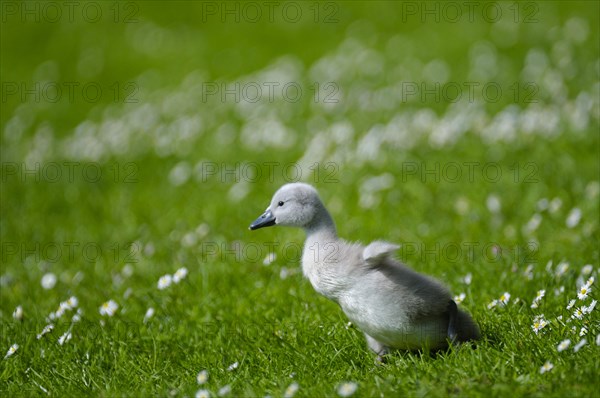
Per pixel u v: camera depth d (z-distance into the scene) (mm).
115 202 17609
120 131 23094
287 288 10828
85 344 9492
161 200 17250
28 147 24281
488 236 12164
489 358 7289
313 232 8742
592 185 12766
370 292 7684
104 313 10195
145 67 29406
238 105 22719
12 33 35469
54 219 17516
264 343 8914
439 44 23812
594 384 6434
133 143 22031
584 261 10266
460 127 16500
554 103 17359
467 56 22422
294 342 8789
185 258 13133
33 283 13297
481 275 10359
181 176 18531
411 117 18359
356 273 7789
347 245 8242
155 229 15430
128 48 31688
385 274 7730
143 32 32594
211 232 14375
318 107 20984
